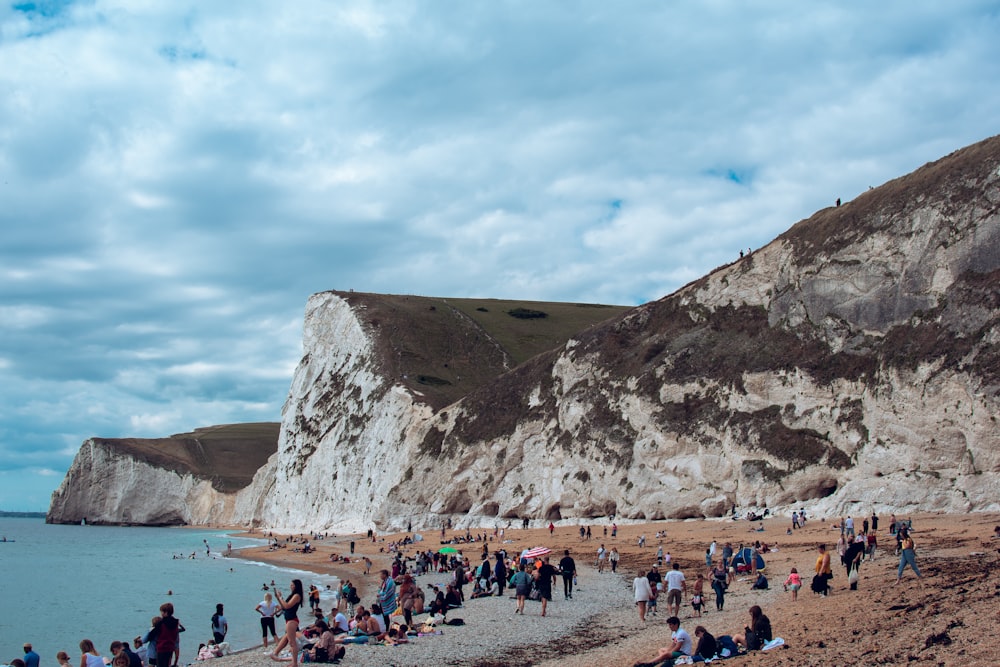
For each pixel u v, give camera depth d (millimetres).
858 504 51719
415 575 48156
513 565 39594
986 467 47344
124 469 173375
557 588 35219
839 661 16109
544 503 75375
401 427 95625
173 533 137375
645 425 68625
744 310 70375
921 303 56000
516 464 80438
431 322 122188
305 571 62000
